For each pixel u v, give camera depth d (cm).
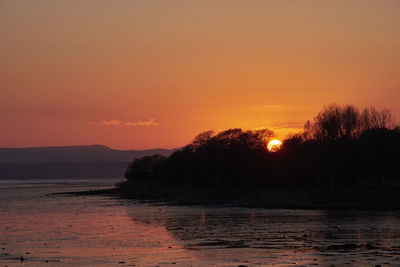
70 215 11481
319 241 6284
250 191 19162
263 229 7825
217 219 9812
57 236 7406
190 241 6625
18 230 8294
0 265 5044
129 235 7425
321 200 13612
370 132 16188
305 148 18238
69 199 19450
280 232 7362
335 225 8175
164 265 4900
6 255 5675
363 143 15500
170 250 5875
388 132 16412
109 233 7719
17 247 6309
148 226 8688
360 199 13238
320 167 16362
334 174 15712
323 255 5219
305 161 17638
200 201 16700
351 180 16150
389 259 4931
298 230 7575
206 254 5503
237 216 10444
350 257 5066
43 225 9119
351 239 6419
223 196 18088
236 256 5316
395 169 16375
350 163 15450
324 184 18125
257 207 13225
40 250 6031
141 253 5697
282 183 19275
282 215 10450
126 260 5241
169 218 10275
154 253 5672
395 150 15350
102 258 5397
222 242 6450
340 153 15488
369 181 15625
